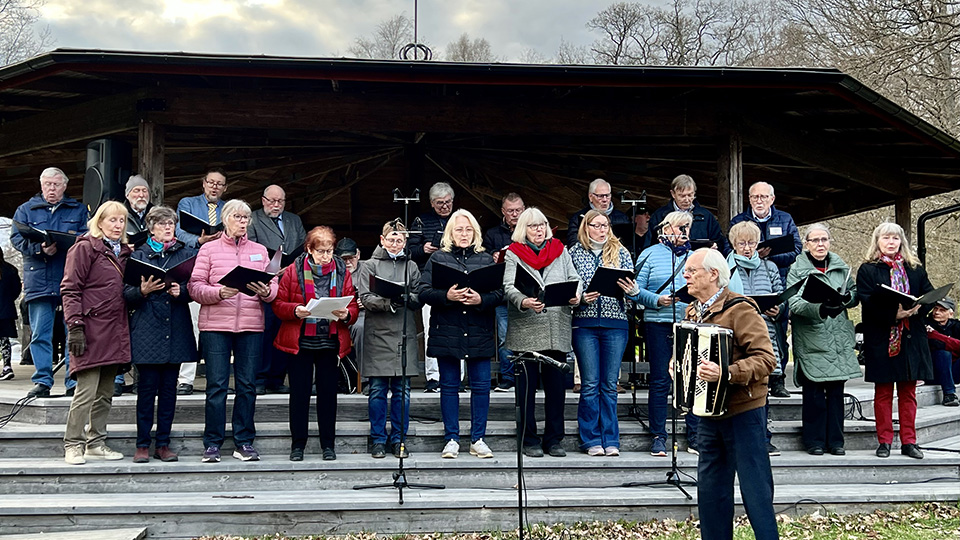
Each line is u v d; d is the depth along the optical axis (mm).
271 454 6848
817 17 21266
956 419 8586
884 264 7113
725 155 8828
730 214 8734
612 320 6809
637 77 7688
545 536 5805
